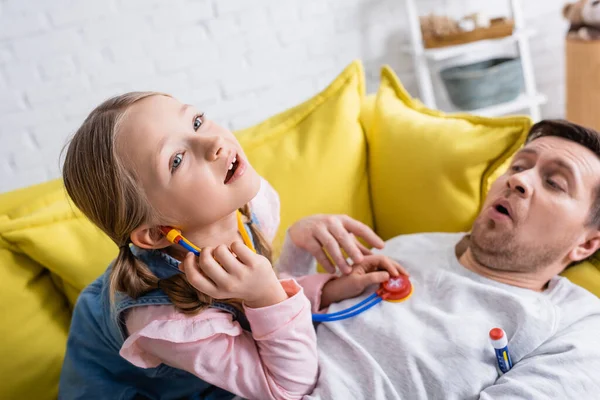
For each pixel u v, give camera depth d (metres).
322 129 1.27
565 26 2.41
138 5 1.94
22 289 1.10
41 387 1.10
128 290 0.82
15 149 1.93
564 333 0.89
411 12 2.18
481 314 0.93
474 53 2.47
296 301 0.82
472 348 0.88
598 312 0.92
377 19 2.30
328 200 1.24
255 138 1.26
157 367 0.91
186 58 2.06
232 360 0.82
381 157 1.27
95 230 1.12
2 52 1.82
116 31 1.94
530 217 0.95
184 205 0.74
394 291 0.98
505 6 2.40
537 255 0.96
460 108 2.21
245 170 0.78
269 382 0.83
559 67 2.47
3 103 1.87
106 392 0.96
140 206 0.74
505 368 0.87
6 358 1.08
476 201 1.17
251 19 2.11
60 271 1.11
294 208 1.22
